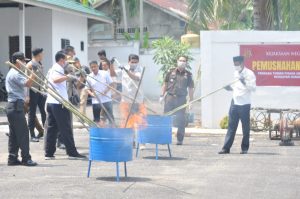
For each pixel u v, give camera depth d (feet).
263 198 32.91
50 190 34.68
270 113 63.10
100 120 53.21
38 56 50.39
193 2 80.38
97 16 120.67
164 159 47.09
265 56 67.67
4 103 97.55
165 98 56.95
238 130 66.95
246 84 50.03
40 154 49.42
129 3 155.43
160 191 34.47
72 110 41.11
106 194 33.53
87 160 46.37
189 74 56.85
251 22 139.54
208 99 68.74
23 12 94.27
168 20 156.35
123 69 51.96
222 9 91.04
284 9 89.45
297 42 67.00
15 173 40.40
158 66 127.65
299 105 67.31
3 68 105.19
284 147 55.67
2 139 60.34
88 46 133.69
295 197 33.17
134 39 143.43
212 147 55.16
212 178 38.75
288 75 67.36
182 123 56.80
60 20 108.37
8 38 104.83
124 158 37.63
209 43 68.49
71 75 48.24
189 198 32.68
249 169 42.37
